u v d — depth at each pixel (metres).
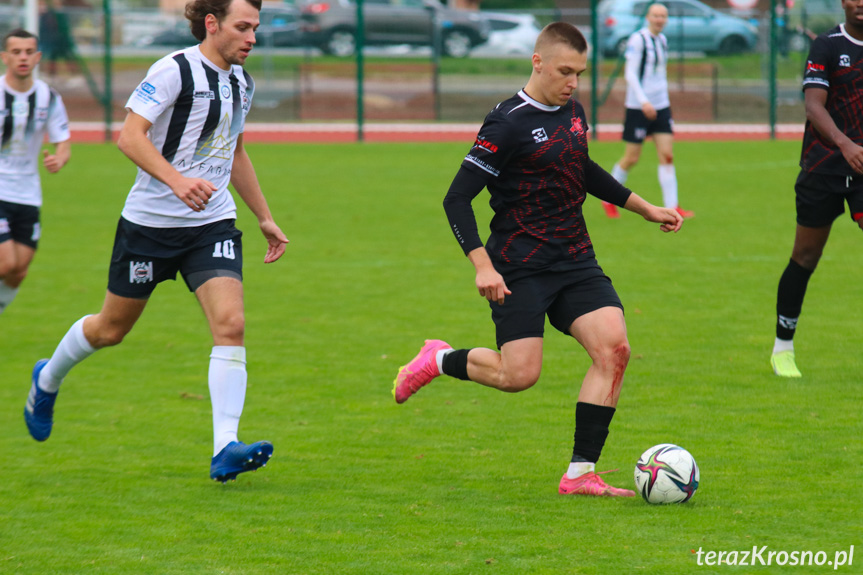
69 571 8.84
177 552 9.27
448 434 13.27
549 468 11.88
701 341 17.83
